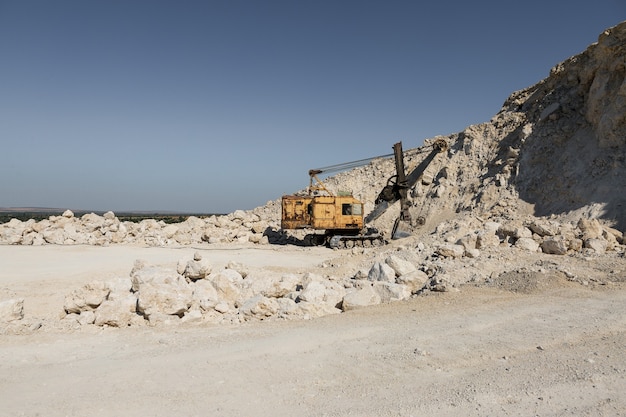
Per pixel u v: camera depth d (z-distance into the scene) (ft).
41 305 47.47
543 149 89.66
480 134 112.06
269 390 21.24
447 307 37.06
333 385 21.63
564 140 87.76
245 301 41.68
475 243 63.77
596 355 23.12
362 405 19.03
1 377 23.77
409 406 18.54
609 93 79.82
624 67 78.69
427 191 113.29
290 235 120.98
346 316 36.58
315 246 106.73
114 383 22.61
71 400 20.53
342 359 25.31
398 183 103.40
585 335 27.20
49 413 19.16
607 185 72.84
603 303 35.09
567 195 78.48
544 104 99.50
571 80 97.35
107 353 28.22
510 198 87.10
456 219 90.74
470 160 108.37
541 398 18.43
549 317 31.94
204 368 24.52
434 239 80.02
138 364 25.54
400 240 88.69
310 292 41.39
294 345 28.30
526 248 60.23
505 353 24.97
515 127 104.32
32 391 21.74
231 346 28.60
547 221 70.33
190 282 48.21
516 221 76.59
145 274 42.27
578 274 45.21
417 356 25.11
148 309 36.81
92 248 91.45
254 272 65.10
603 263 48.93
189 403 19.93
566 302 36.06
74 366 25.49
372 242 101.30
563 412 17.08
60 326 35.83
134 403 20.07
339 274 63.46
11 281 58.80
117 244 101.30
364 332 30.86
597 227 60.54
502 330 29.40
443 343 27.30
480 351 25.48
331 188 147.95
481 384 20.35
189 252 88.58
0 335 32.78
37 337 32.45
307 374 23.21
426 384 21.08
